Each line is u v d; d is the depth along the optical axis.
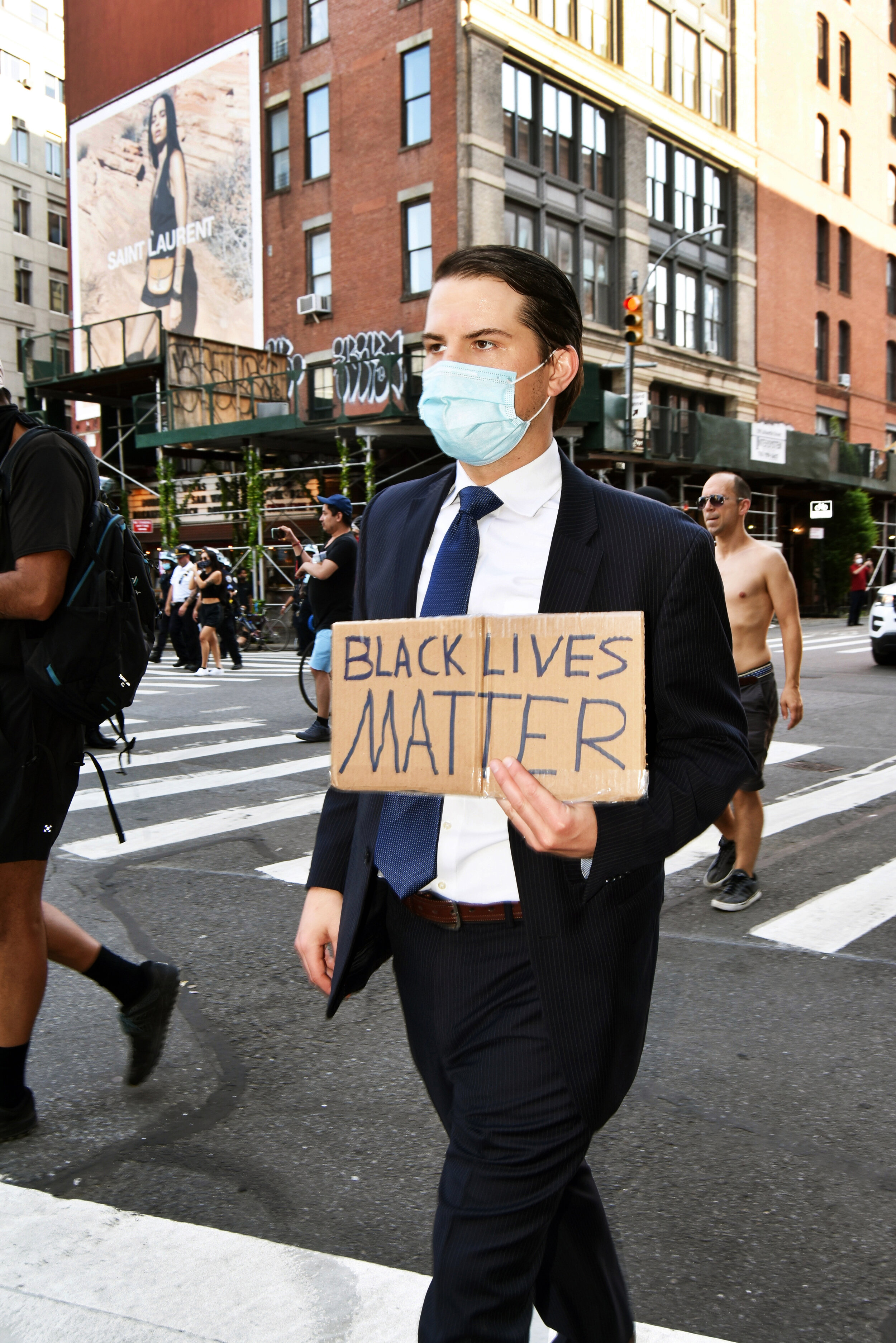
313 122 26.05
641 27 27.69
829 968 4.05
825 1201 2.52
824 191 35.44
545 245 25.31
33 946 2.66
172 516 25.36
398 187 24.30
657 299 28.78
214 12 27.81
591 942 1.45
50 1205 2.44
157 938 4.34
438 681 1.39
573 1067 1.43
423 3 23.45
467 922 1.51
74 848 5.71
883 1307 2.13
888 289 39.88
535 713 1.34
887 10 38.94
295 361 25.42
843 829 6.27
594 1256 1.55
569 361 1.61
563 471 1.62
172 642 17.22
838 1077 3.16
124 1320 2.04
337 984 1.58
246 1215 2.42
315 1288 2.13
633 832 1.39
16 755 2.49
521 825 1.30
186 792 7.12
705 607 1.52
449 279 1.58
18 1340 1.98
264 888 5.01
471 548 1.55
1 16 47.12
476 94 23.16
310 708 10.15
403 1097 3.01
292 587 22.56
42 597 2.41
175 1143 2.75
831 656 17.91
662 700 1.50
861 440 38.03
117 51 30.52
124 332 26.62
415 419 20.36
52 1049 3.32
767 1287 2.19
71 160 32.25
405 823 1.56
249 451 23.42
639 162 27.64
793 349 34.19
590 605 1.49
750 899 4.80
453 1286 1.38
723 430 26.64
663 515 1.54
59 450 2.48
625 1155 2.72
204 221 28.69
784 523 34.44
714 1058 3.29
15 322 48.00
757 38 32.06
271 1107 2.95
